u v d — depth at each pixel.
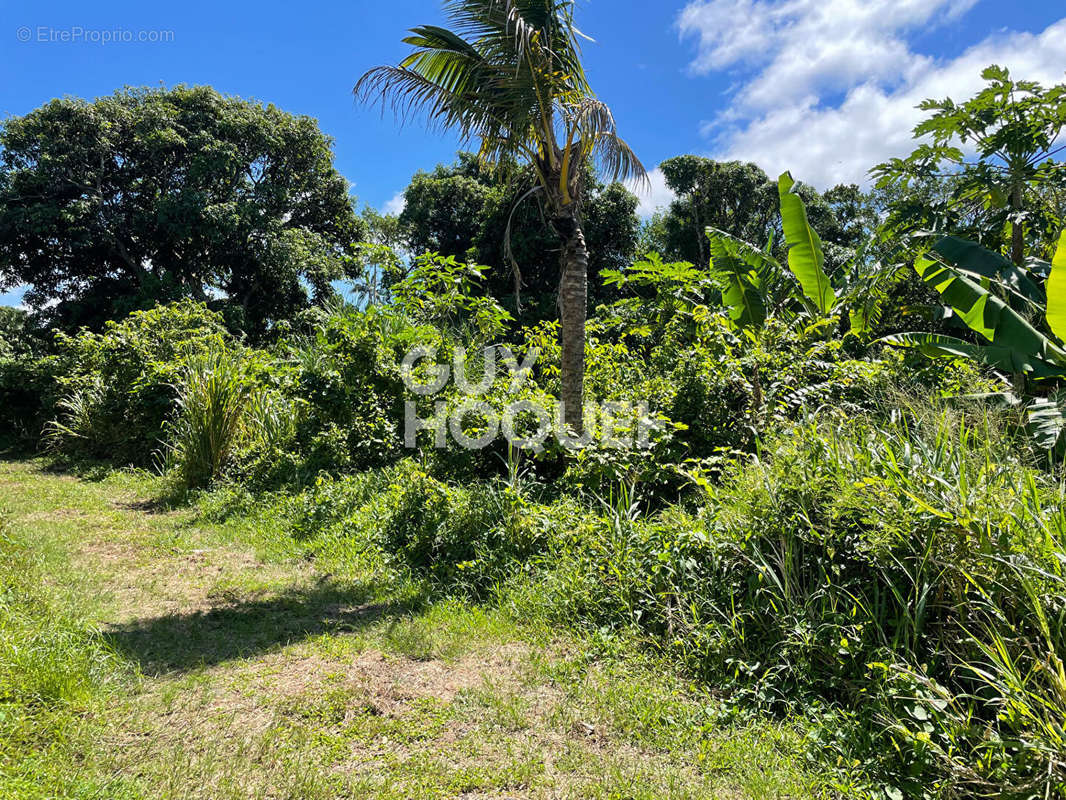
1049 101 8.42
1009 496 3.06
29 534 5.95
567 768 2.72
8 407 14.31
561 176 6.50
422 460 7.04
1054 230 9.74
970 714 2.54
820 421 5.26
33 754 2.60
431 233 20.28
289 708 3.17
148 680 3.42
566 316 6.59
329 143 20.48
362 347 7.81
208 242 17.77
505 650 3.83
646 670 3.50
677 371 7.15
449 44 6.34
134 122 17.20
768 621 3.46
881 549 3.20
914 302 11.95
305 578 5.19
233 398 8.71
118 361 11.21
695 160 22.19
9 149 16.59
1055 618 2.61
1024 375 7.01
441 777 2.65
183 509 7.59
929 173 10.06
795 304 11.73
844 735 2.76
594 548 4.48
